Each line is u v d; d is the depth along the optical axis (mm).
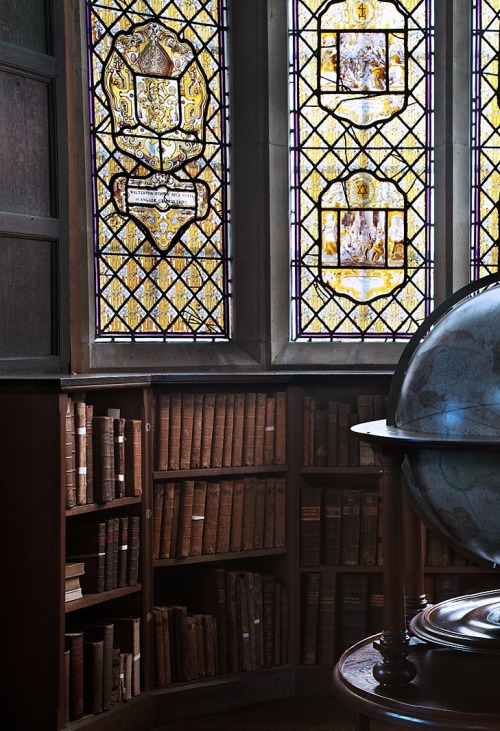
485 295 2771
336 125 5070
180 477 4422
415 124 5098
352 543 4527
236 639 4457
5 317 4223
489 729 2473
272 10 4938
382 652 2770
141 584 4184
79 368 4504
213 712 4355
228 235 5027
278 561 4629
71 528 4031
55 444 3719
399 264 5102
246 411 4484
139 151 4816
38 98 4352
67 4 4422
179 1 4910
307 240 5059
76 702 3814
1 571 3807
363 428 2912
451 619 3045
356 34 5074
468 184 5066
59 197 4414
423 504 2904
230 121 5016
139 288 4820
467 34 5039
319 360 4996
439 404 2664
